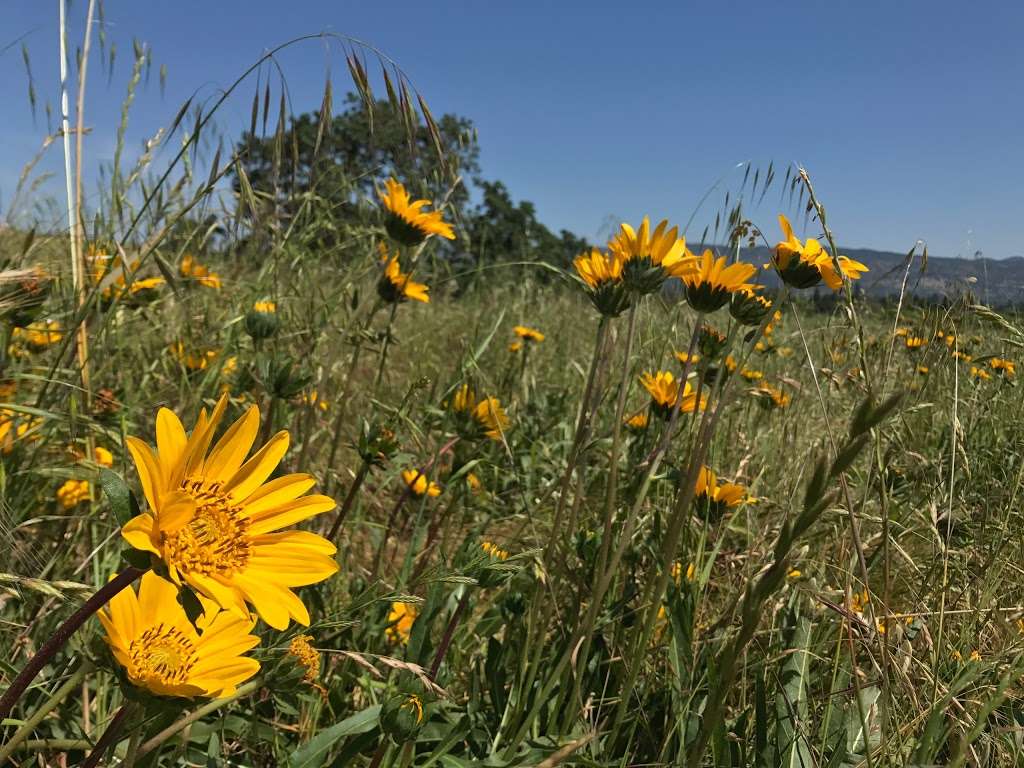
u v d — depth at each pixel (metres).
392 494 1.05
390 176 0.80
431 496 0.87
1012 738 0.48
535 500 0.96
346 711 0.57
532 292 1.89
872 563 0.71
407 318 1.71
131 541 0.27
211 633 0.34
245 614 0.29
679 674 0.55
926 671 0.50
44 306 0.67
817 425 0.98
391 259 0.87
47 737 0.46
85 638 0.48
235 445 0.33
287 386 0.65
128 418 0.68
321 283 1.08
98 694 0.48
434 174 0.77
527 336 1.44
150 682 0.30
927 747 0.41
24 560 0.45
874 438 0.48
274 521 0.33
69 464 0.55
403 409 0.69
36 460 0.60
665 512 0.74
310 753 0.47
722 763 0.49
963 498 0.68
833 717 0.54
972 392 0.85
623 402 0.52
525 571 0.63
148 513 0.29
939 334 0.65
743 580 0.67
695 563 0.67
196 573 0.30
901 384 0.79
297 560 0.32
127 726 0.37
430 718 0.52
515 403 1.22
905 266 0.62
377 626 0.61
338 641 0.61
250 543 0.32
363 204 0.94
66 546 0.58
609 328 0.56
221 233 0.82
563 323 1.81
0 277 0.51
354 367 0.84
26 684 0.28
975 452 0.78
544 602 0.56
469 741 0.54
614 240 0.54
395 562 0.86
